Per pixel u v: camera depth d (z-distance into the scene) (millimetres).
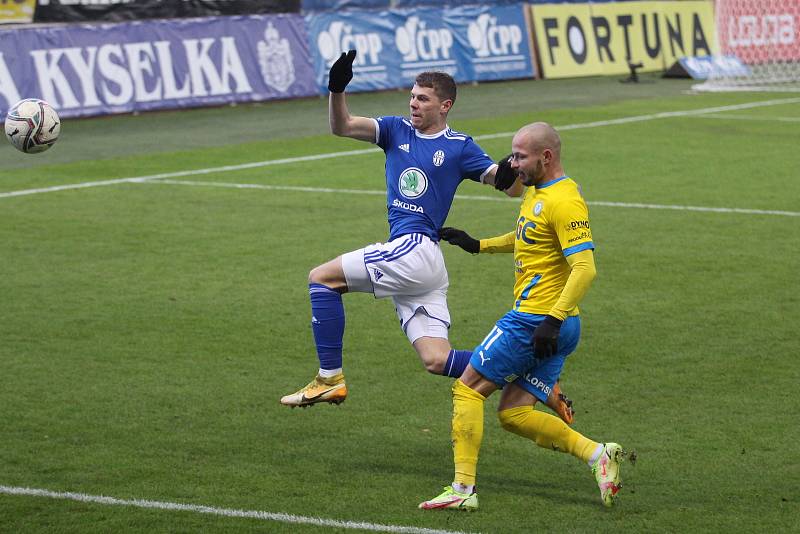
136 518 14633
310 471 16453
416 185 17094
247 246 32125
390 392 20281
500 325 15078
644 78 85125
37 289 27391
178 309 25656
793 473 16297
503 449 17531
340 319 17078
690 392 20078
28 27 58156
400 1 75062
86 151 50125
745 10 90125
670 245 31953
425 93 17000
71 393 20031
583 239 14461
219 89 65812
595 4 87250
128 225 34938
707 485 15844
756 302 26094
